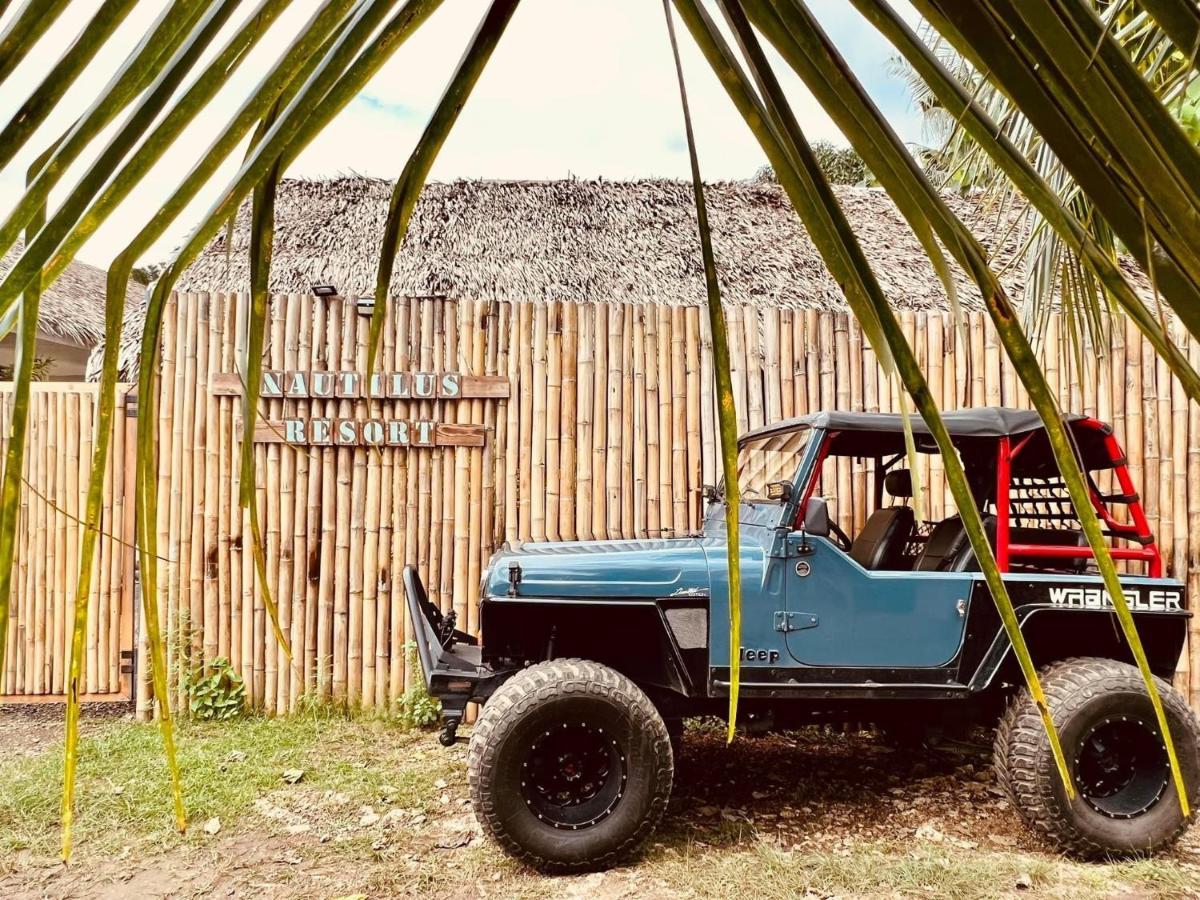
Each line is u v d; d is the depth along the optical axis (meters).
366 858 2.87
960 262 0.40
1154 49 1.55
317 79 0.34
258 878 2.73
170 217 0.34
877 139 0.38
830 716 3.25
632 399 4.61
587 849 2.70
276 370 4.50
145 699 4.44
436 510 4.54
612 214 6.90
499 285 5.96
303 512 4.51
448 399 4.55
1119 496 3.15
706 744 4.16
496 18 0.38
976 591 3.00
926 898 2.57
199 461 4.50
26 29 0.30
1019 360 0.40
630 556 3.03
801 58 0.37
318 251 6.26
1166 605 3.01
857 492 4.27
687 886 2.64
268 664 4.50
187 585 4.47
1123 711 2.81
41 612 4.79
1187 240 0.36
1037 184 0.38
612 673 2.85
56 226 0.31
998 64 0.37
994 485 3.09
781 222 6.98
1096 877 2.71
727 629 2.95
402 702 4.36
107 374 0.35
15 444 0.33
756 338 4.64
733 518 0.39
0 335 0.32
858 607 2.96
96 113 0.32
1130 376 4.45
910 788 3.58
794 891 2.61
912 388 0.39
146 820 3.13
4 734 4.31
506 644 3.06
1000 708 3.24
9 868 2.79
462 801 3.36
